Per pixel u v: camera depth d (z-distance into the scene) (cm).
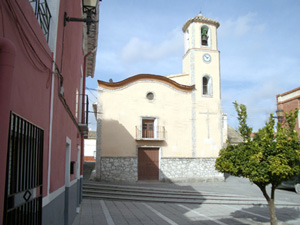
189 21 2438
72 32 768
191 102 2286
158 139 2119
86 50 1386
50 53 465
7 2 271
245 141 888
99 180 1983
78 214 1036
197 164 2214
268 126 825
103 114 2084
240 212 1210
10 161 288
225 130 2706
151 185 1897
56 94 519
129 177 2044
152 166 2130
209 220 1034
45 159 437
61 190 613
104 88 2125
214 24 2464
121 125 2098
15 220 297
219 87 2369
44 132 432
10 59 262
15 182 292
